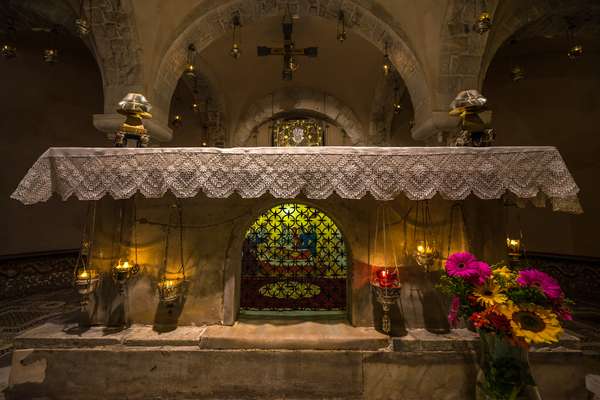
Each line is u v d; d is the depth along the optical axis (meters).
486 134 1.96
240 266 2.18
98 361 1.76
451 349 1.77
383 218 2.02
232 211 2.04
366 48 5.81
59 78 5.37
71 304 4.23
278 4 4.10
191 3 3.88
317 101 7.18
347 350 1.78
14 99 4.90
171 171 1.68
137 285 2.01
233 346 1.77
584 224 4.76
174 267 2.01
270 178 1.67
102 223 2.02
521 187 1.64
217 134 6.72
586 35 4.20
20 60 4.96
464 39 3.54
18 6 3.84
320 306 2.23
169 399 1.75
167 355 1.77
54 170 1.71
